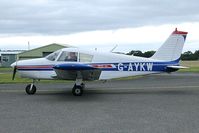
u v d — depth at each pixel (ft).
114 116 24.76
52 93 40.83
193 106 29.86
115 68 41.01
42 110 27.63
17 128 20.57
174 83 57.41
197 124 21.62
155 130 19.89
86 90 44.78
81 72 36.32
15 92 42.01
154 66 42.09
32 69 39.58
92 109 28.17
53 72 39.60
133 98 35.81
